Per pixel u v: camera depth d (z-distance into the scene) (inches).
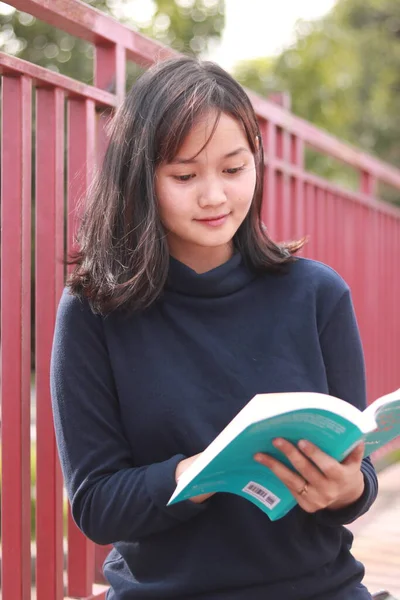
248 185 69.7
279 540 68.4
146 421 69.0
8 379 84.4
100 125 100.6
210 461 54.9
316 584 69.2
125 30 101.9
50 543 90.4
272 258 74.1
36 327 90.5
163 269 70.5
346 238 195.3
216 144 67.8
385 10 729.6
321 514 68.8
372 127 787.4
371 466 72.1
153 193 69.7
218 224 69.2
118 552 71.9
